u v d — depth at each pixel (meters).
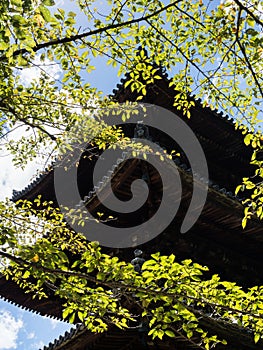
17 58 5.50
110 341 9.85
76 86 7.61
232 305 6.57
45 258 5.92
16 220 7.16
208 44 7.66
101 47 7.26
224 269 13.60
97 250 6.48
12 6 4.85
